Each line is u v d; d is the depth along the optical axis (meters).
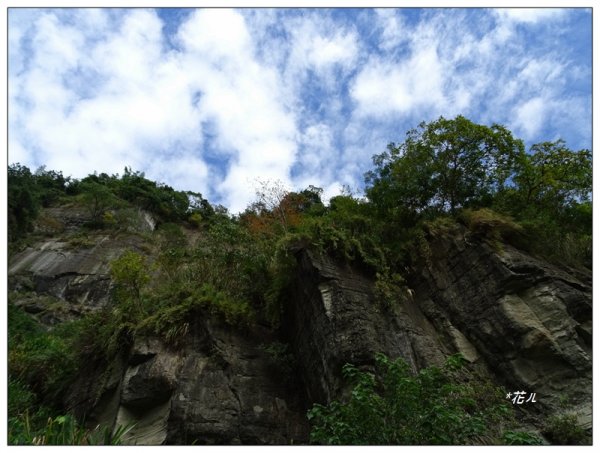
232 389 10.70
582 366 8.88
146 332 12.05
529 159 14.47
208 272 14.62
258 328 12.76
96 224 37.50
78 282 28.30
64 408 12.47
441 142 13.96
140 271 14.35
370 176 15.28
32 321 21.53
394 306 10.92
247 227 17.09
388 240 13.09
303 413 10.77
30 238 32.16
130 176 51.81
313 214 17.17
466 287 11.15
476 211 12.54
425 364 9.73
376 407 6.45
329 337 10.13
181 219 47.25
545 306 9.85
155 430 10.27
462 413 6.71
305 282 11.70
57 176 47.44
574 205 14.27
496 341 10.03
